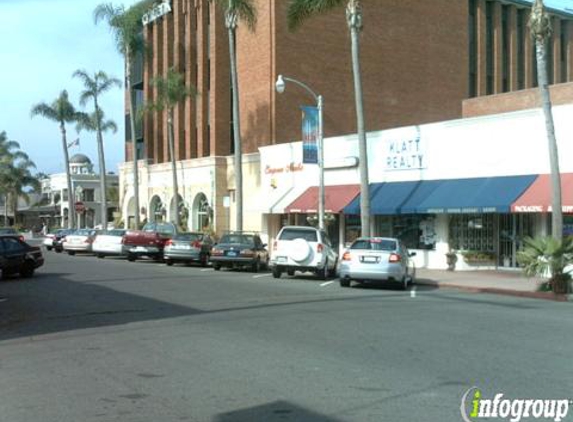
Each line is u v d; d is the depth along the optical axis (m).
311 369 8.05
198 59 43.31
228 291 17.30
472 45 46.56
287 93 37.72
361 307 14.25
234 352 9.09
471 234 26.28
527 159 23.31
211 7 41.03
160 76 41.69
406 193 26.91
